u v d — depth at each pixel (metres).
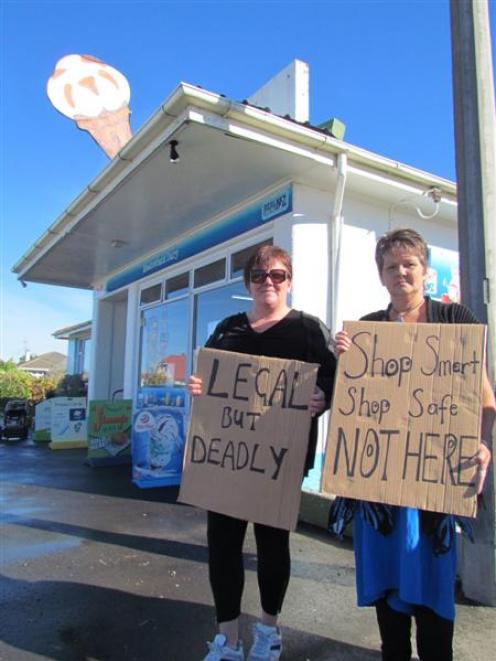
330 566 3.87
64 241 8.43
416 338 2.12
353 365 2.18
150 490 6.58
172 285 8.59
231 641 2.48
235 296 6.90
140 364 9.61
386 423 2.08
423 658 2.03
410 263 2.21
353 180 5.79
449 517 2.02
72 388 16.59
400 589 2.00
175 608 3.19
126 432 8.68
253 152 5.17
